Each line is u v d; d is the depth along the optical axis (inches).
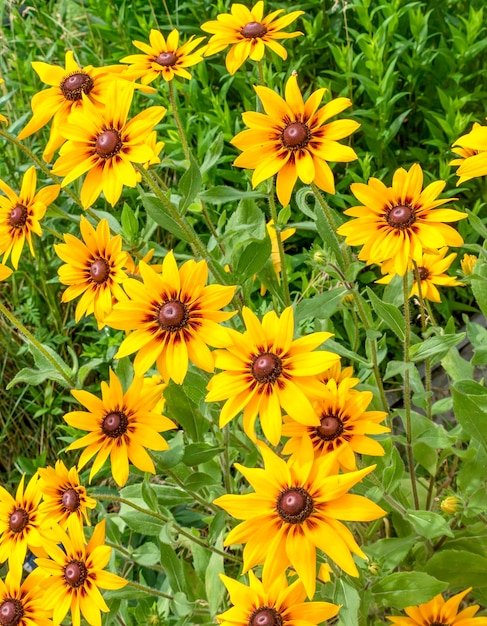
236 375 32.0
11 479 53.9
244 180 53.6
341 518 30.9
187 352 32.2
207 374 37.3
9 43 64.6
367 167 51.5
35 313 54.9
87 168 33.8
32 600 36.3
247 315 32.1
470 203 56.1
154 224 40.5
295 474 31.5
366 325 37.4
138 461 34.3
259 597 32.3
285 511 31.0
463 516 39.1
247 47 37.4
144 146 33.2
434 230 33.0
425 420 40.7
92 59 63.6
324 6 62.1
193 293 32.6
